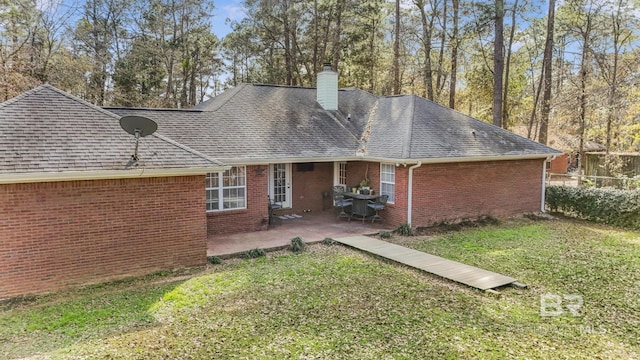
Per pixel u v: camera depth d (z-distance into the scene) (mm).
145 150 9078
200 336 6223
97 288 8320
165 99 30438
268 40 28688
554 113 25406
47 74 21500
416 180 13359
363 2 25859
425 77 27531
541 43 29516
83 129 8859
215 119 14258
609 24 23078
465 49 28578
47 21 22000
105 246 8531
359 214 14477
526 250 11305
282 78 28656
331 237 12422
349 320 6785
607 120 21922
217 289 8250
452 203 14281
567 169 32031
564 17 23844
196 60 33969
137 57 28797
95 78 25969
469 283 8391
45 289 7965
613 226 14633
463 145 14602
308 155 13672
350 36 26891
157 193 9062
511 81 30844
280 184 15711
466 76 29609
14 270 7664
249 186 13156
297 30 28203
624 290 8281
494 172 15227
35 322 6734
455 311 7172
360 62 29094
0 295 7566
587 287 8445
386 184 14219
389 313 7070
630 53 24172
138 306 7402
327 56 28500
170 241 9289
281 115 15828
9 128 8141
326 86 17422
